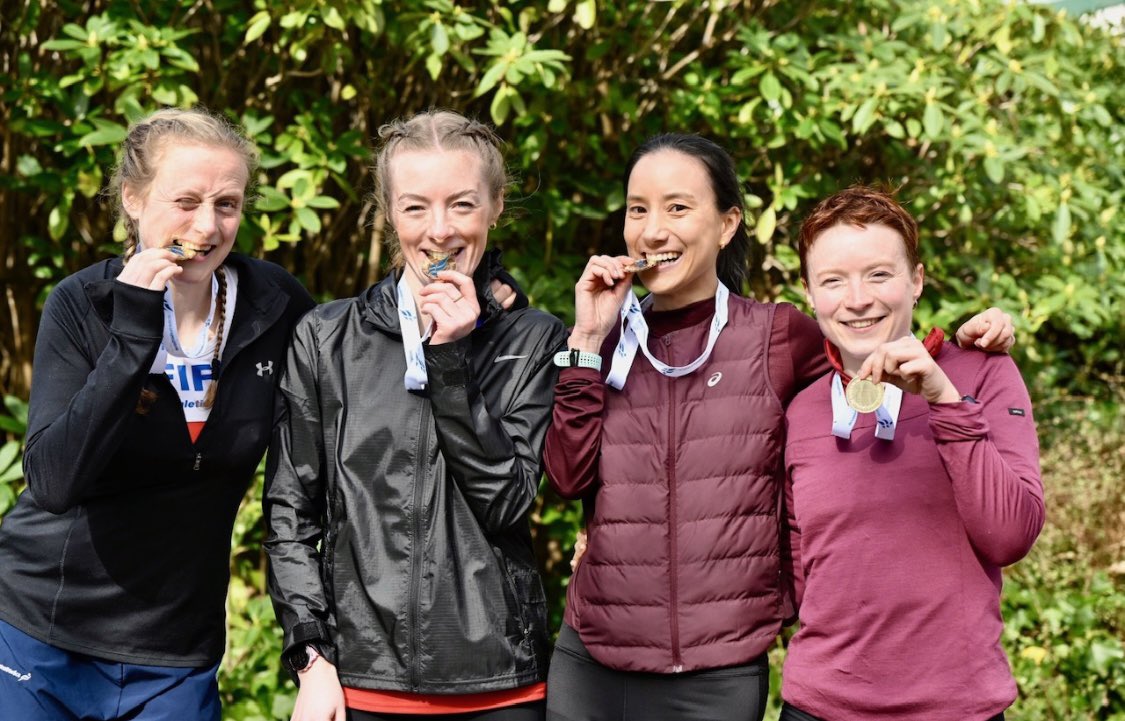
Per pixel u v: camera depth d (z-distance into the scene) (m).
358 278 4.57
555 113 4.14
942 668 2.11
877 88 4.06
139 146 2.33
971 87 4.43
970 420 2.04
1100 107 4.85
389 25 3.84
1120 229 5.05
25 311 4.51
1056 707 4.11
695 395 2.36
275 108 4.35
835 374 2.30
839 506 2.19
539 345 2.45
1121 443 5.55
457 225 2.30
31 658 2.34
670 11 4.25
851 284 2.20
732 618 2.26
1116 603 4.47
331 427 2.37
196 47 4.28
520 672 2.27
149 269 2.18
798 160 4.45
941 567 2.13
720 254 2.63
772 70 4.11
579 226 4.70
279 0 3.72
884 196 2.25
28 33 3.89
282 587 2.31
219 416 2.38
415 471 2.30
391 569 2.27
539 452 2.40
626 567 2.33
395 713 2.27
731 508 2.29
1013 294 4.67
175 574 2.39
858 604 2.15
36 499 2.23
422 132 2.33
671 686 2.30
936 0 4.38
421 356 2.32
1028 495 2.06
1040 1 5.02
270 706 3.80
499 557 2.31
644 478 2.34
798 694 2.20
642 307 2.60
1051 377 5.83
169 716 2.39
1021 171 4.54
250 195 2.62
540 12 4.20
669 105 4.41
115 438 2.17
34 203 4.38
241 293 2.46
